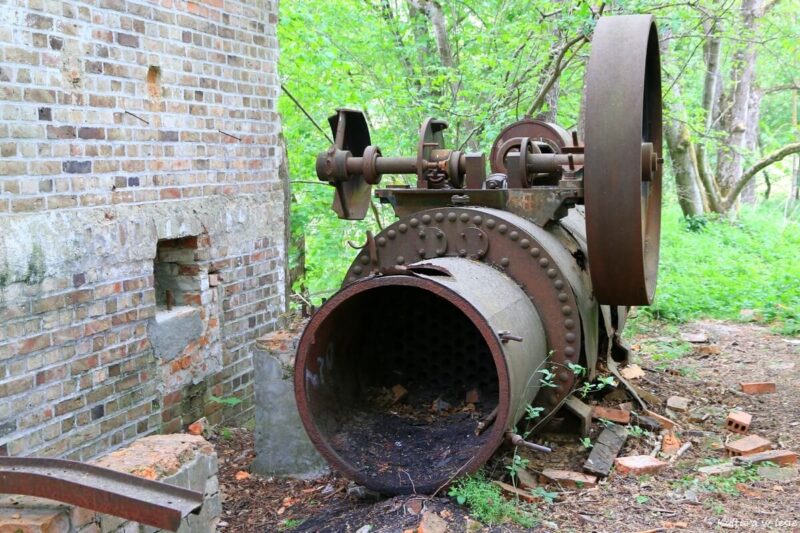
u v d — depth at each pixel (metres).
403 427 4.55
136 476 2.84
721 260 13.20
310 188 11.10
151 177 5.04
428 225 4.64
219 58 5.74
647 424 5.25
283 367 5.02
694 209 18.02
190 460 3.46
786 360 7.64
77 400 4.48
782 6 21.41
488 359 4.79
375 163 5.22
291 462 5.06
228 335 6.00
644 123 5.70
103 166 4.62
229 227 5.92
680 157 17.83
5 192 3.98
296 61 10.60
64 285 4.34
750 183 31.94
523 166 4.90
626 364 6.86
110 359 4.72
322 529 3.95
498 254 4.53
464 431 4.42
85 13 4.45
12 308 4.02
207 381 5.73
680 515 3.89
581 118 12.42
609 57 4.41
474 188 5.00
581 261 5.07
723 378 7.00
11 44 3.98
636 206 4.32
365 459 4.23
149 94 5.02
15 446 4.08
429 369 4.91
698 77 22.22
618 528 3.73
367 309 4.76
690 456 4.87
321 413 4.30
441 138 5.68
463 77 12.59
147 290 5.01
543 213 4.80
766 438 5.25
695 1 10.75
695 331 9.05
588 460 4.55
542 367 4.44
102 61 4.59
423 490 3.96
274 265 6.60
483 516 3.75
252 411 6.35
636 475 4.45
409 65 13.38
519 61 11.31
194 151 5.48
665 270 12.29
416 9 13.59
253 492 4.89
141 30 4.90
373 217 12.82
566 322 4.45
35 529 2.68
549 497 4.05
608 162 4.32
